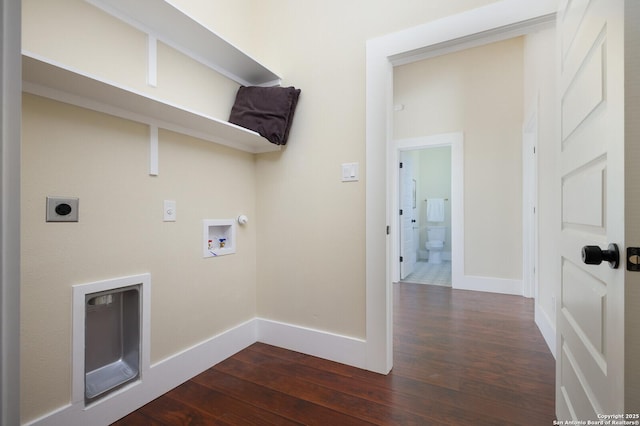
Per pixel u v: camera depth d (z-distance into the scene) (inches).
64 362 49.0
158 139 63.2
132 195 58.6
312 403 59.6
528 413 55.9
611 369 29.1
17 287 18.1
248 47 90.0
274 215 86.5
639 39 25.8
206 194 74.1
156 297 62.6
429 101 160.2
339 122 77.0
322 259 79.0
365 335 72.8
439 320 106.3
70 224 49.8
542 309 95.0
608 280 30.0
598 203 33.0
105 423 53.4
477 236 149.9
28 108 45.1
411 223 200.4
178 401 60.6
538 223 102.0
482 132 149.1
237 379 68.4
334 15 78.5
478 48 149.6
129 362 60.4
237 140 79.7
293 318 83.3
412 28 67.4
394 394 62.2
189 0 73.5
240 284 83.9
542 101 96.9
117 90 48.6
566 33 46.6
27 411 45.1
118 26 56.9
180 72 68.4
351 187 75.3
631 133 26.0
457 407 57.9
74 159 50.3
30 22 45.9
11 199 17.7
